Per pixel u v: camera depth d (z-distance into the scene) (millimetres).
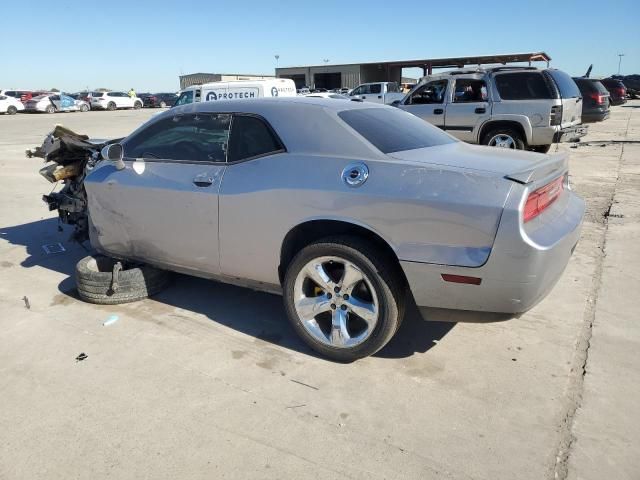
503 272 2852
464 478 2463
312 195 3285
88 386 3201
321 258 3326
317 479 2463
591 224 6539
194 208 3807
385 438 2730
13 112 39094
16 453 2646
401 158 3225
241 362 3465
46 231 6797
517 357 3488
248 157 3648
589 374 3270
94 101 46062
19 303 4441
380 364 3432
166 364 3441
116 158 4172
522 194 2822
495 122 10797
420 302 3137
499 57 29297
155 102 52000
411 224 3012
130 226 4250
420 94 11797
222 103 3914
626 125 20188
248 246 3631
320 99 3850
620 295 4410
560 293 4473
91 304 4383
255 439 2729
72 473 2512
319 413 2934
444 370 3348
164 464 2561
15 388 3193
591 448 2641
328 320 3631
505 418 2877
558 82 10445
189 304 4371
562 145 14562
